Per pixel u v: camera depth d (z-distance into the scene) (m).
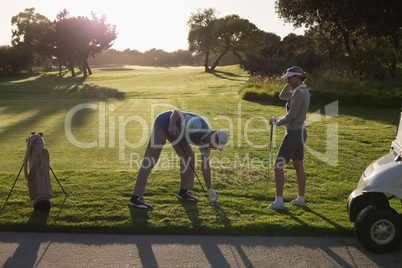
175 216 4.43
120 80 48.06
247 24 61.44
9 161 7.41
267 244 3.90
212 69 61.56
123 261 3.51
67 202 4.80
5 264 3.43
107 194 5.12
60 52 58.06
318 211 4.71
